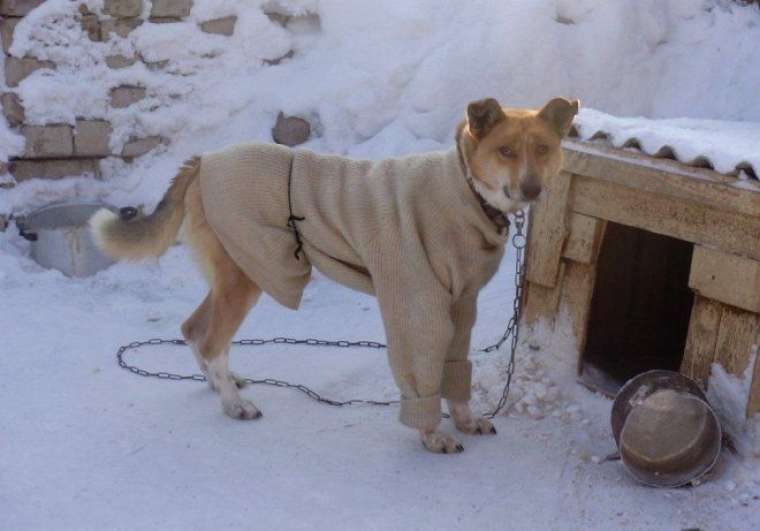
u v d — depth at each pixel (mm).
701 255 3609
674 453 3562
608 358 4102
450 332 3551
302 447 3684
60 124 4828
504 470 3604
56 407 3816
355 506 3455
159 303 4488
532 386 3912
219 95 5090
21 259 4648
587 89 5227
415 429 3777
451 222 3535
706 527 3398
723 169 3523
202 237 3762
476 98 5133
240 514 3418
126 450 3641
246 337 4277
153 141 5008
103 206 4809
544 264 3930
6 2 4738
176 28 5016
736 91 5129
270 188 3658
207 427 3754
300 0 5242
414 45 5191
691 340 3674
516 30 5176
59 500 3445
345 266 3674
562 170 3840
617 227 4059
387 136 5059
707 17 5344
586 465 3631
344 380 4031
